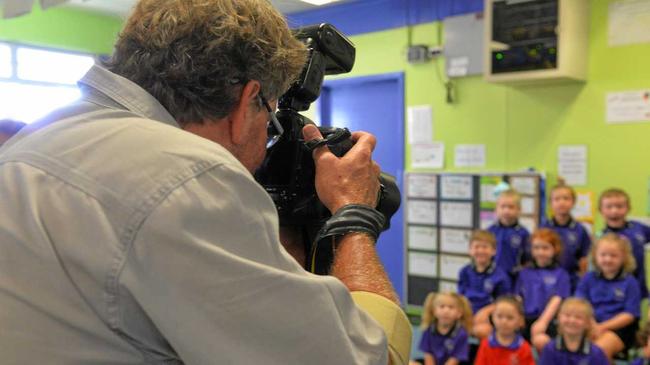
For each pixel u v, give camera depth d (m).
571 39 3.40
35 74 4.60
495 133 3.97
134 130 0.57
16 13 1.87
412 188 4.33
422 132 4.30
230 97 0.65
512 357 2.85
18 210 0.54
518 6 3.48
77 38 4.80
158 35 0.63
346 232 0.75
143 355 0.53
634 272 3.29
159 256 0.50
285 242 0.92
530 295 3.35
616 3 3.44
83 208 0.52
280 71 0.70
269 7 0.70
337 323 0.56
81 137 0.58
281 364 0.53
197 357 0.51
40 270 0.51
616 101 3.49
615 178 3.53
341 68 1.03
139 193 0.52
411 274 4.38
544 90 3.75
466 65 4.00
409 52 4.20
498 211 3.75
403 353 0.69
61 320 0.50
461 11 4.00
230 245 0.53
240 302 0.51
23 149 0.60
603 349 2.89
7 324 0.50
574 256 3.52
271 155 0.90
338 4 4.48
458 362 3.07
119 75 0.65
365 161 0.83
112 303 0.50
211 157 0.55
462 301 3.14
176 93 0.64
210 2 0.64
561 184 3.69
